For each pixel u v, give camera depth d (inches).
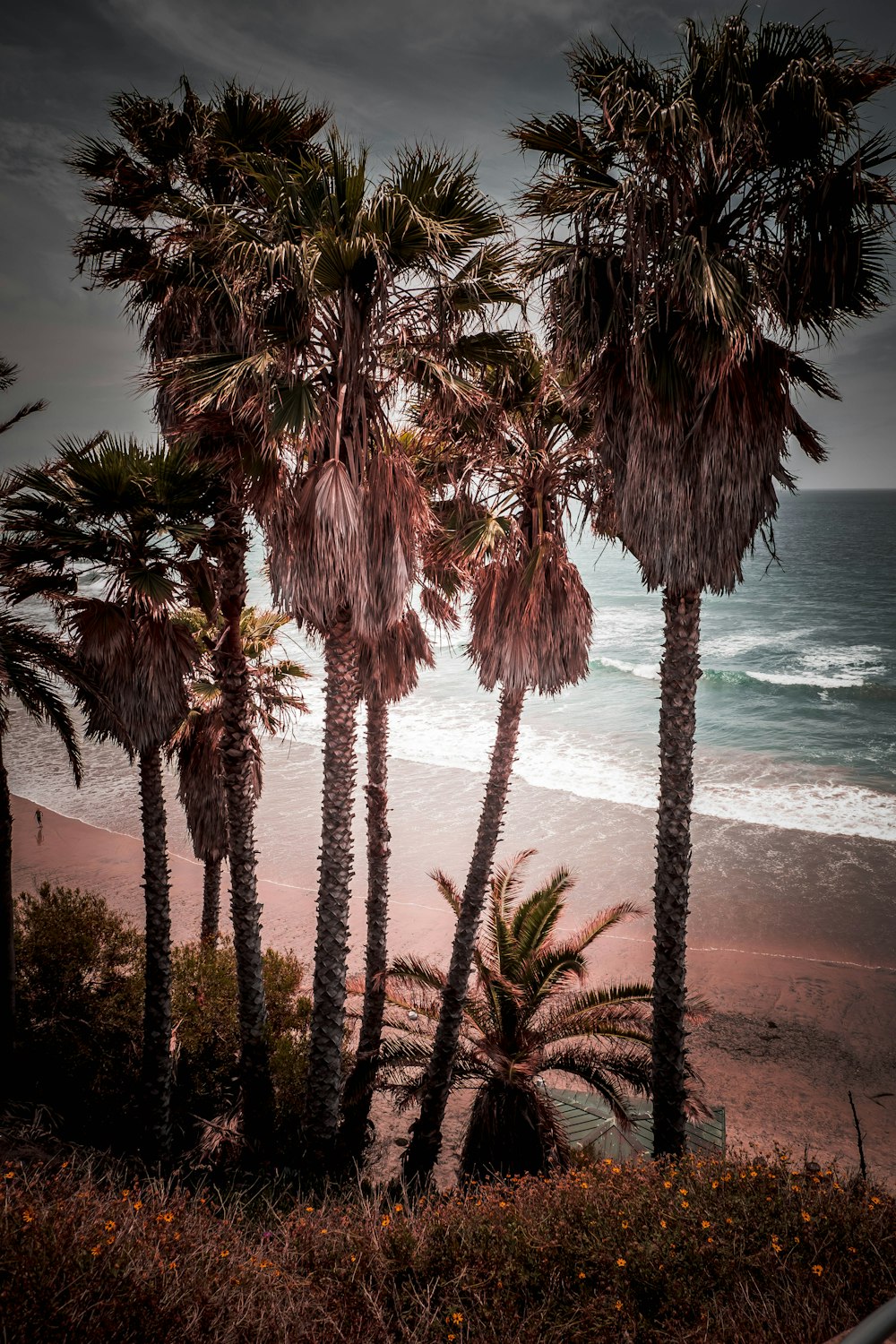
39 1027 448.8
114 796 1081.4
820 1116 499.2
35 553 365.1
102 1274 164.2
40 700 386.0
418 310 319.6
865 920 735.7
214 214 305.3
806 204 269.6
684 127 259.3
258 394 297.3
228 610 385.7
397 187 296.7
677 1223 212.4
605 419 309.6
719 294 254.8
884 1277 183.0
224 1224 224.7
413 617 454.0
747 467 290.0
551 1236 216.7
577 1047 418.9
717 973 668.1
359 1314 185.5
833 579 3245.6
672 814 335.9
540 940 428.5
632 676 1739.7
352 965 669.9
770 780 1114.1
